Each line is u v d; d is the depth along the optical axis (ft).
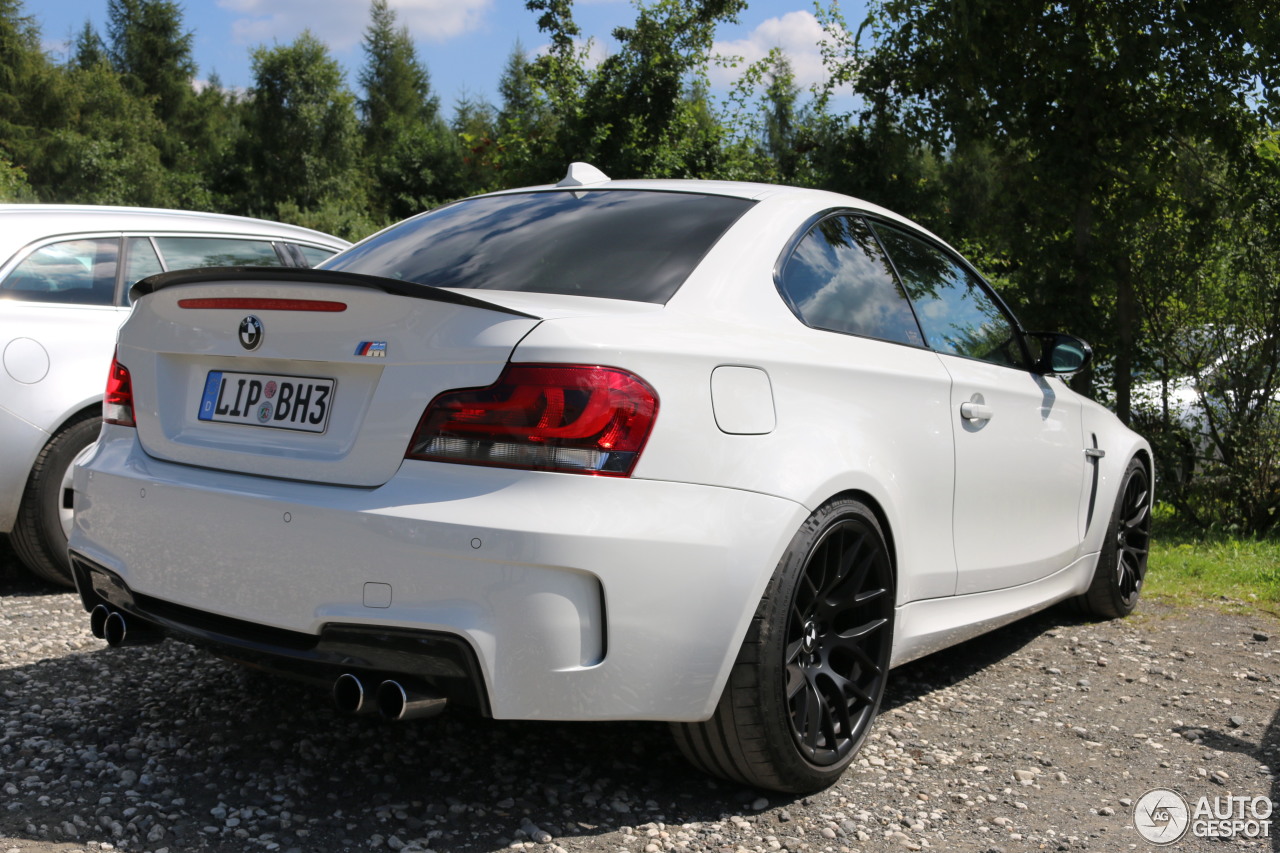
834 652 8.80
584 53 51.65
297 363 7.60
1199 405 28.81
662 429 7.05
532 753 8.98
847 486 8.23
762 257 8.73
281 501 7.12
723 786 8.45
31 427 13.79
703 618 7.19
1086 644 13.50
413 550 6.67
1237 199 27.66
